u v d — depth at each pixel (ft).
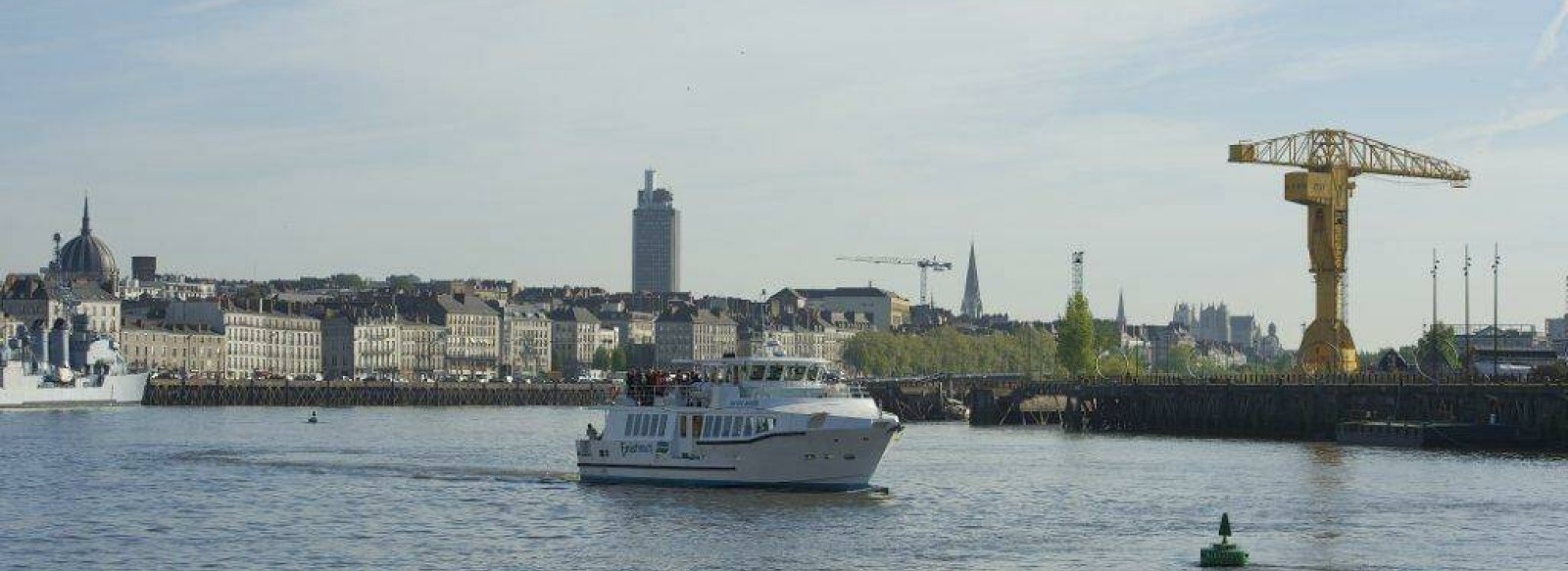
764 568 329.11
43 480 495.00
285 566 334.44
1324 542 357.82
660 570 328.08
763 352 458.50
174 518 403.75
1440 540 360.07
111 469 532.32
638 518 393.70
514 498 435.94
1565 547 349.20
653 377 459.73
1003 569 326.85
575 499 431.02
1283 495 445.78
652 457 452.35
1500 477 487.61
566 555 344.28
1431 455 578.66
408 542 363.56
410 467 540.52
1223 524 333.01
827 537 366.22
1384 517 395.96
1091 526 384.68
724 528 378.12
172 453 606.55
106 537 373.61
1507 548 347.97
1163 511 411.54
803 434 429.79
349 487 469.57
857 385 462.60
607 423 461.78
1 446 647.15
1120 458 582.76
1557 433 620.90
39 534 378.32
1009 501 431.84
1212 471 520.83
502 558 341.62
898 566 330.54
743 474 438.40
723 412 440.45
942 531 375.45
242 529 384.68
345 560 340.80
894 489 462.19
